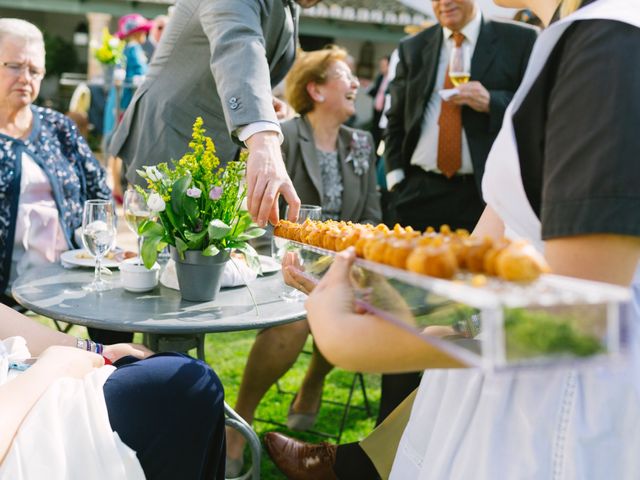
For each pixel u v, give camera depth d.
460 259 0.85
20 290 1.86
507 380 1.07
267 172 1.65
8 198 2.56
